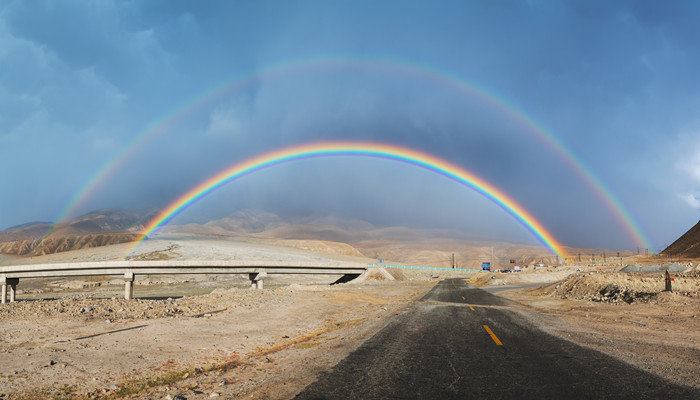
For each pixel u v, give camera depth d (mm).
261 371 8789
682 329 14586
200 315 16953
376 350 10750
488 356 9945
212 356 10477
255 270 55906
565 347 11086
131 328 13359
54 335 12039
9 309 15461
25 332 12312
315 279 91938
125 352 10312
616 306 22875
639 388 7203
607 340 12188
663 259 102812
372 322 16812
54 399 6957
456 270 140375
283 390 7277
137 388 7555
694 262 83438
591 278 31016
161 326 13945
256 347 11844
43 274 42531
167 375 8492
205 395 7121
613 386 7316
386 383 7609
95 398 7074
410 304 25406
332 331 14719
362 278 70562
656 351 10508
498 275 72000
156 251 138750
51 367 8719
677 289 24578
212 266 51406
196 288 67250
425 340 12273
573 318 17969
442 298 30828
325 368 8820
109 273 43906
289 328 15484
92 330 12898
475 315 19156
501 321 16891
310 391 7148
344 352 10539
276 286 72125
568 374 8188
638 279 28969
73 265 42906
